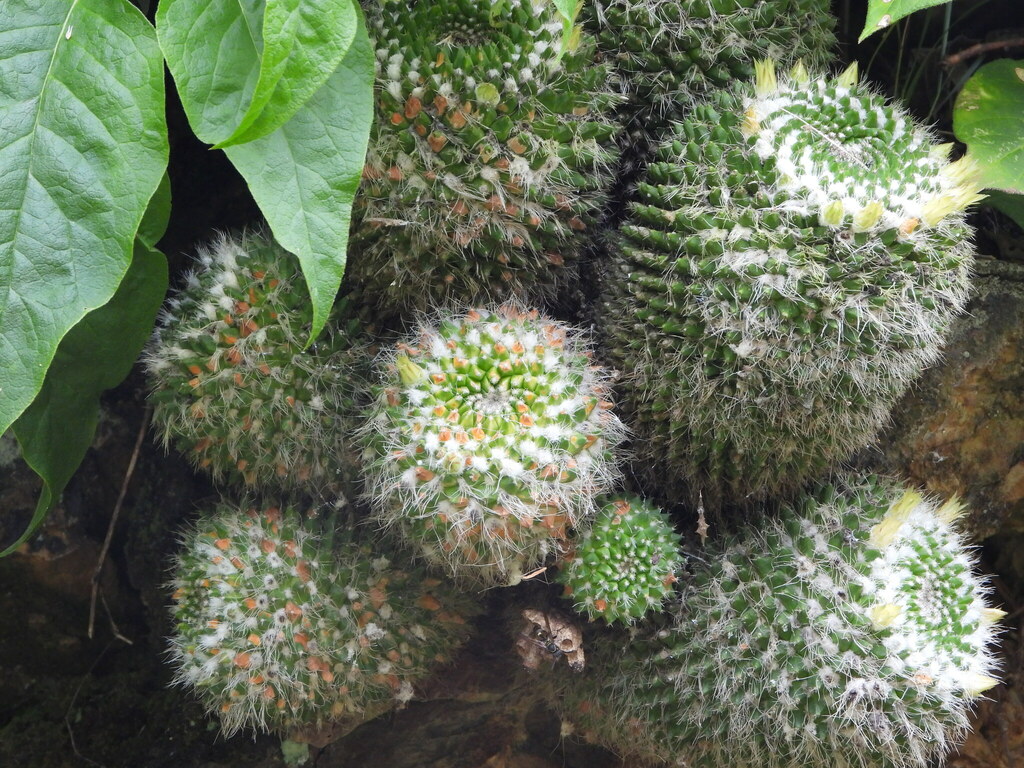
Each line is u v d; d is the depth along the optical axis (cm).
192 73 22
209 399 28
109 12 22
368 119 22
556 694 35
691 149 27
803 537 29
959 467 37
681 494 32
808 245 25
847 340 26
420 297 29
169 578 37
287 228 22
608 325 29
